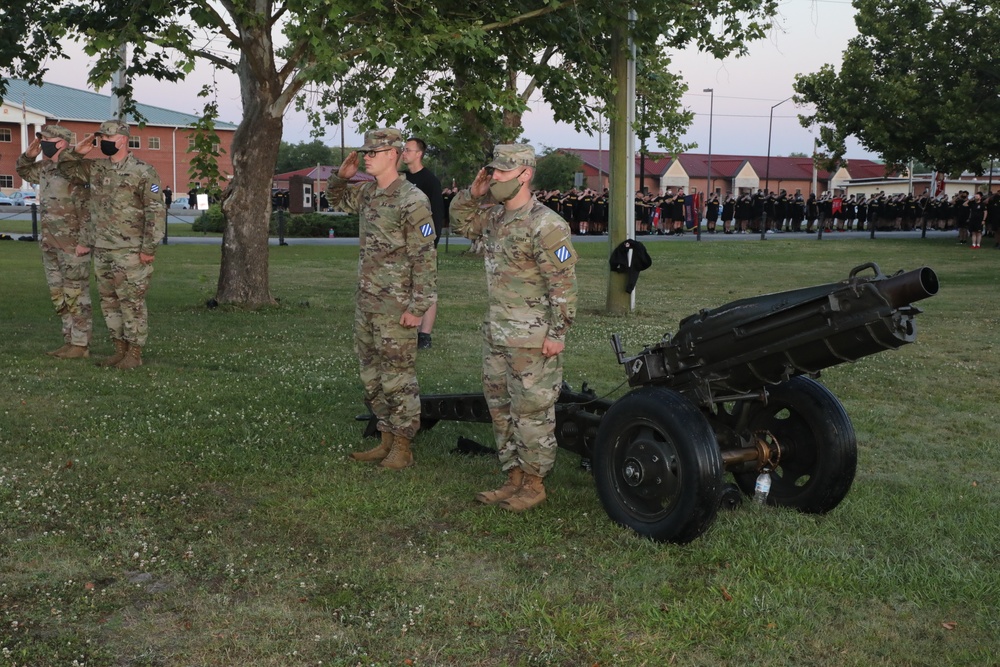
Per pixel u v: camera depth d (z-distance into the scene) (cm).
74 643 344
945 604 393
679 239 3447
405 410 573
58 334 1048
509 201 486
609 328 1220
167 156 6325
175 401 734
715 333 448
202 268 1956
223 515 484
